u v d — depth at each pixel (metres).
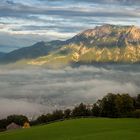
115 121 110.81
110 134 83.62
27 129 103.88
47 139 84.12
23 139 87.25
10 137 91.44
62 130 95.12
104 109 149.00
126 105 147.50
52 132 93.00
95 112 154.12
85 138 80.06
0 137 92.88
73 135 86.06
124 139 76.38
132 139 76.25
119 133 84.81
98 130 91.88
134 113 140.00
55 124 108.38
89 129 94.38
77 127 98.88
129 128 94.50
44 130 97.44
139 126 98.50
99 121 110.88
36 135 90.62
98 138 78.88
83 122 109.06
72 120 116.50
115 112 146.00
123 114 144.12
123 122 107.94
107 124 103.31
